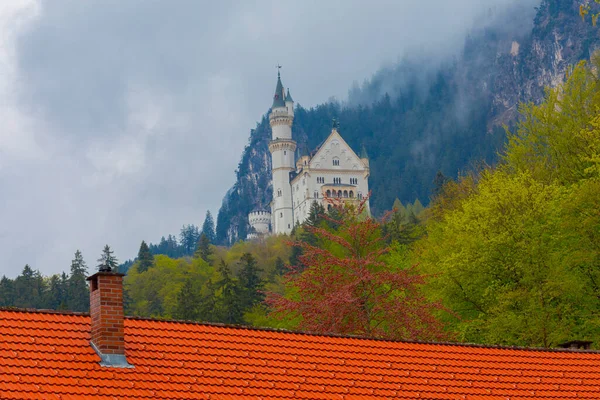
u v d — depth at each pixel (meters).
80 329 25.28
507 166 73.25
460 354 29.70
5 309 25.09
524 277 55.84
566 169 67.44
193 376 24.72
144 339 25.77
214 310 127.69
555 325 53.25
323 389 25.73
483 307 58.50
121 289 24.95
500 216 59.06
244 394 24.52
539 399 27.75
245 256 156.25
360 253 54.06
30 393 21.89
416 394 26.62
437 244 68.81
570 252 56.72
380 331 47.38
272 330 28.28
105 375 23.64
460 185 96.81
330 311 46.78
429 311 52.19
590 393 28.67
